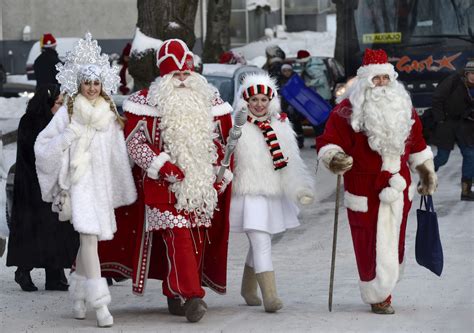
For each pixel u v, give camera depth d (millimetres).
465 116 18844
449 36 27094
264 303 10703
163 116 10328
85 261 10250
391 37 27453
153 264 10797
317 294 11828
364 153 10578
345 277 12961
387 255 10492
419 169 10930
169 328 9961
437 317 10328
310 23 61812
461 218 17016
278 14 60125
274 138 10773
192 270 10227
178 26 22719
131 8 50906
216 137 10539
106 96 10406
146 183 10336
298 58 32844
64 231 12242
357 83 10602
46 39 25469
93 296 10141
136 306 11508
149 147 10297
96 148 10289
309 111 22969
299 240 15734
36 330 10008
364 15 27766
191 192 10258
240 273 13469
